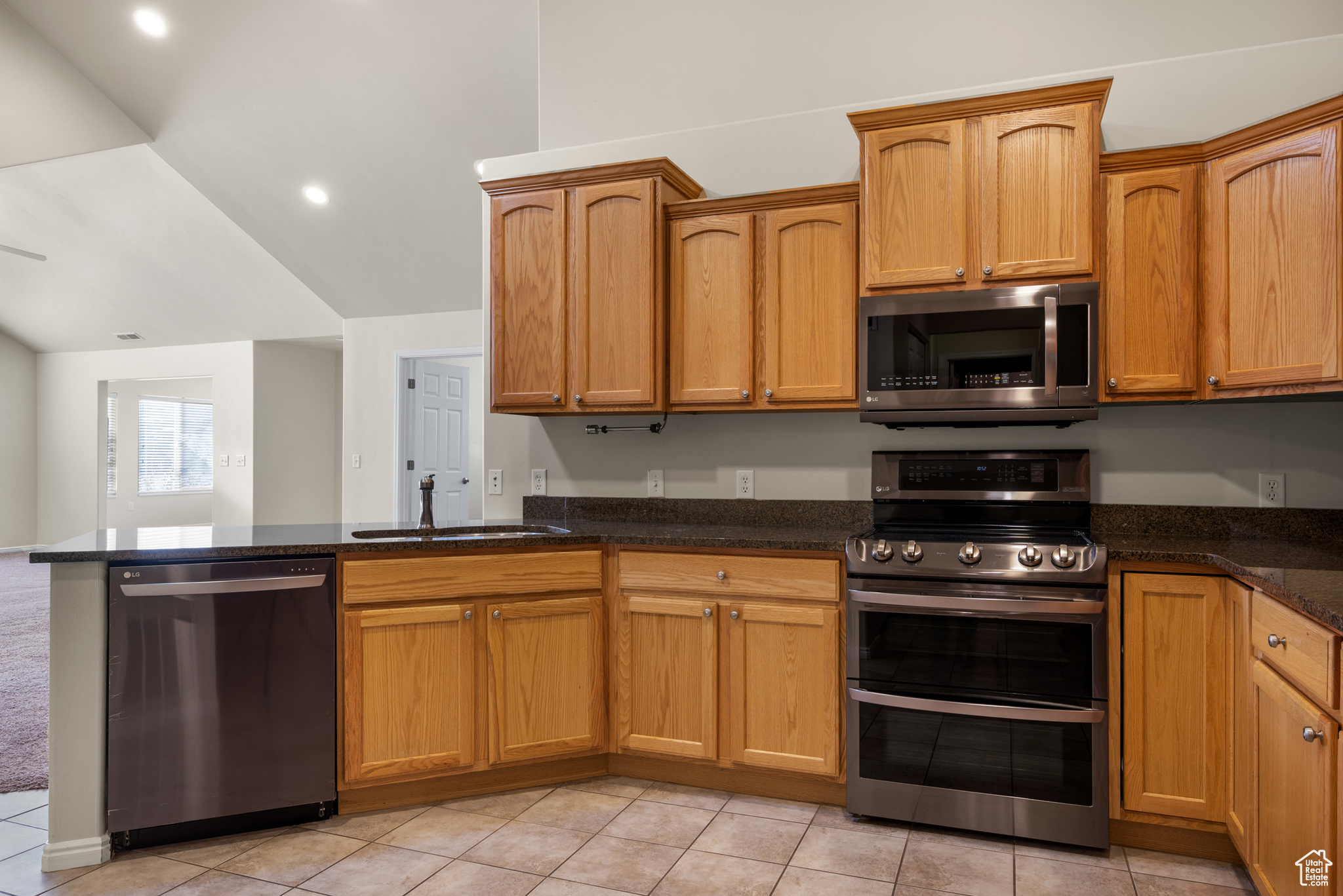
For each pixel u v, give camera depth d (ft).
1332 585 5.15
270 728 7.52
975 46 9.40
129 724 7.14
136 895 6.44
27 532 27.45
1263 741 5.75
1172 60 8.48
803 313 8.81
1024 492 8.59
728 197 9.34
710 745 8.21
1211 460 8.29
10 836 7.49
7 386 26.91
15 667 13.11
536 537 8.34
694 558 8.27
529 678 8.35
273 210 18.01
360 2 12.61
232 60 14.32
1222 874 6.66
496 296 9.82
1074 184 7.68
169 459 30.19
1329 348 6.57
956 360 8.06
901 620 7.56
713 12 10.46
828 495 9.59
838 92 9.95
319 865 6.91
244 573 7.44
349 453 21.17
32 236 21.66
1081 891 6.40
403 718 7.89
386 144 15.37
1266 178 7.05
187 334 24.62
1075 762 7.06
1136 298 7.72
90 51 14.64
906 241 8.20
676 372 9.29
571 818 7.83
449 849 7.20
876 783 7.63
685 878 6.66
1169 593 6.87
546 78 11.16
